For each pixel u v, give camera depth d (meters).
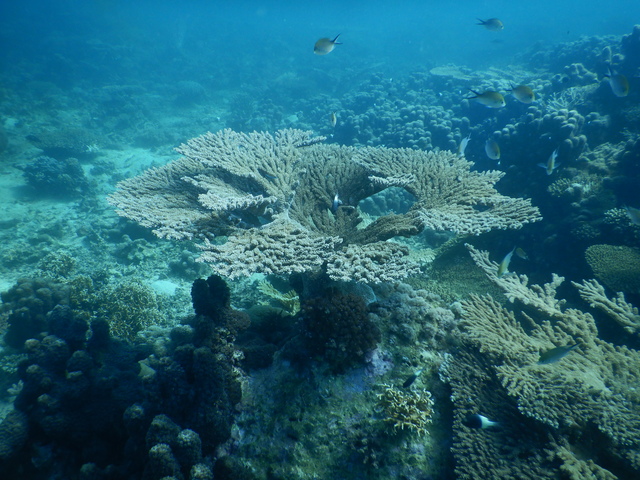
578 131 2.11
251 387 1.14
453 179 1.44
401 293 1.31
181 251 2.21
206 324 1.15
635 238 1.55
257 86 7.38
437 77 4.64
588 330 1.22
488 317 1.24
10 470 1.15
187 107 6.41
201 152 1.45
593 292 1.36
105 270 2.01
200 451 0.97
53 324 1.30
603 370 1.10
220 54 10.32
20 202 2.91
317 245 1.17
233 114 5.48
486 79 4.34
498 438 0.98
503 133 2.36
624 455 0.93
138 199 1.38
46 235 2.43
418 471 0.97
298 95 6.35
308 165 1.59
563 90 2.97
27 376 1.19
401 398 1.04
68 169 3.18
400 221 1.33
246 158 1.49
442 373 1.11
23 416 1.17
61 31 10.87
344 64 8.52
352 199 1.49
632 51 2.96
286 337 1.27
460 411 1.04
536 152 2.11
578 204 1.77
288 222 1.31
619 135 2.16
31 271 2.15
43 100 5.54
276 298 1.58
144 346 1.46
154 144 4.61
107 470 1.05
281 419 1.07
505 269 1.21
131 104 5.75
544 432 0.98
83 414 1.17
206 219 1.25
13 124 4.55
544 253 1.75
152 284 1.99
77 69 7.45
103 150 4.29
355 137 3.31
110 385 1.22
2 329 1.67
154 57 9.23
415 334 1.18
